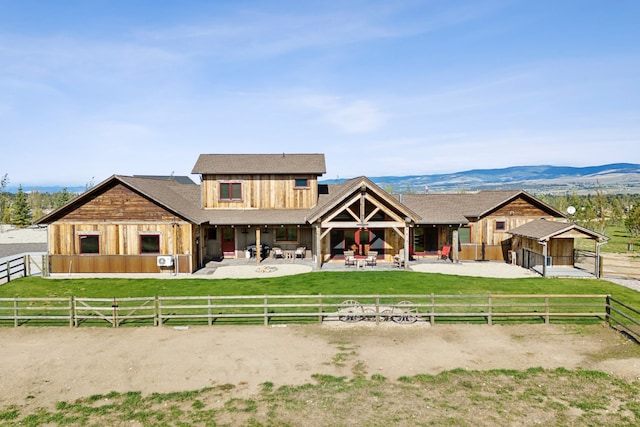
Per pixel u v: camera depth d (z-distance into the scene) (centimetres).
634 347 1451
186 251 2578
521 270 2705
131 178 2778
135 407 1076
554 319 1747
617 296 2041
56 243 2589
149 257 2577
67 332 1631
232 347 1470
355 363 1335
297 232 3095
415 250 3155
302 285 2255
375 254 2900
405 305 1673
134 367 1314
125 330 1652
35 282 2388
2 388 1182
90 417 1028
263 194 3078
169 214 2580
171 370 1292
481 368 1295
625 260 3203
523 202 3125
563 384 1188
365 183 2606
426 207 3181
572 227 2458
